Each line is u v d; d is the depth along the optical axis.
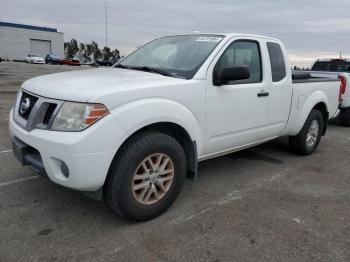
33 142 3.10
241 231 3.32
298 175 4.96
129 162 3.13
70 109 2.97
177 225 3.39
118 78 3.51
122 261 2.80
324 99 5.94
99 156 2.93
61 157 2.91
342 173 5.14
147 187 3.35
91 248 2.96
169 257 2.88
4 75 22.12
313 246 3.12
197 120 3.74
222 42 4.11
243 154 5.89
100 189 3.15
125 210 3.23
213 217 3.57
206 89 3.78
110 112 2.99
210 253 2.96
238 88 4.17
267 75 4.64
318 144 6.29
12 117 3.68
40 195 3.90
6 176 4.40
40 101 3.20
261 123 4.66
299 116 5.45
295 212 3.77
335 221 3.60
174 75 3.79
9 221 3.33
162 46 4.63
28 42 70.94
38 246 2.95
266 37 4.81
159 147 3.32
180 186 3.64
